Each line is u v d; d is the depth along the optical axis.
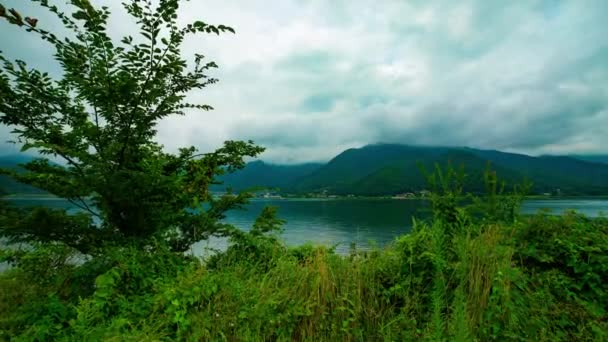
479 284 2.81
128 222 3.86
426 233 3.52
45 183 3.48
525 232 3.62
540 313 2.74
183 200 4.29
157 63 3.49
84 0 3.04
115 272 3.04
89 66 3.52
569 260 3.26
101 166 3.54
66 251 3.91
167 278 3.39
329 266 3.66
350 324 2.99
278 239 4.95
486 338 2.45
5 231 3.18
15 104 3.49
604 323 2.71
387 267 3.66
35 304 2.96
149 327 2.65
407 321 2.88
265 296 3.14
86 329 2.60
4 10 2.65
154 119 3.89
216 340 2.71
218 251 4.30
